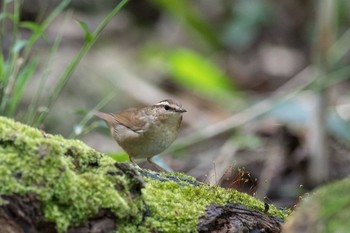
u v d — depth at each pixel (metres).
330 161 13.03
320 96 12.47
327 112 12.48
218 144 13.93
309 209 5.32
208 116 15.69
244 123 13.14
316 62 12.55
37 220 5.12
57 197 5.19
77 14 19.39
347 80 17.62
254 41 19.41
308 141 12.92
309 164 12.63
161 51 18.20
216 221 5.88
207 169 12.31
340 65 16.23
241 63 18.97
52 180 5.18
